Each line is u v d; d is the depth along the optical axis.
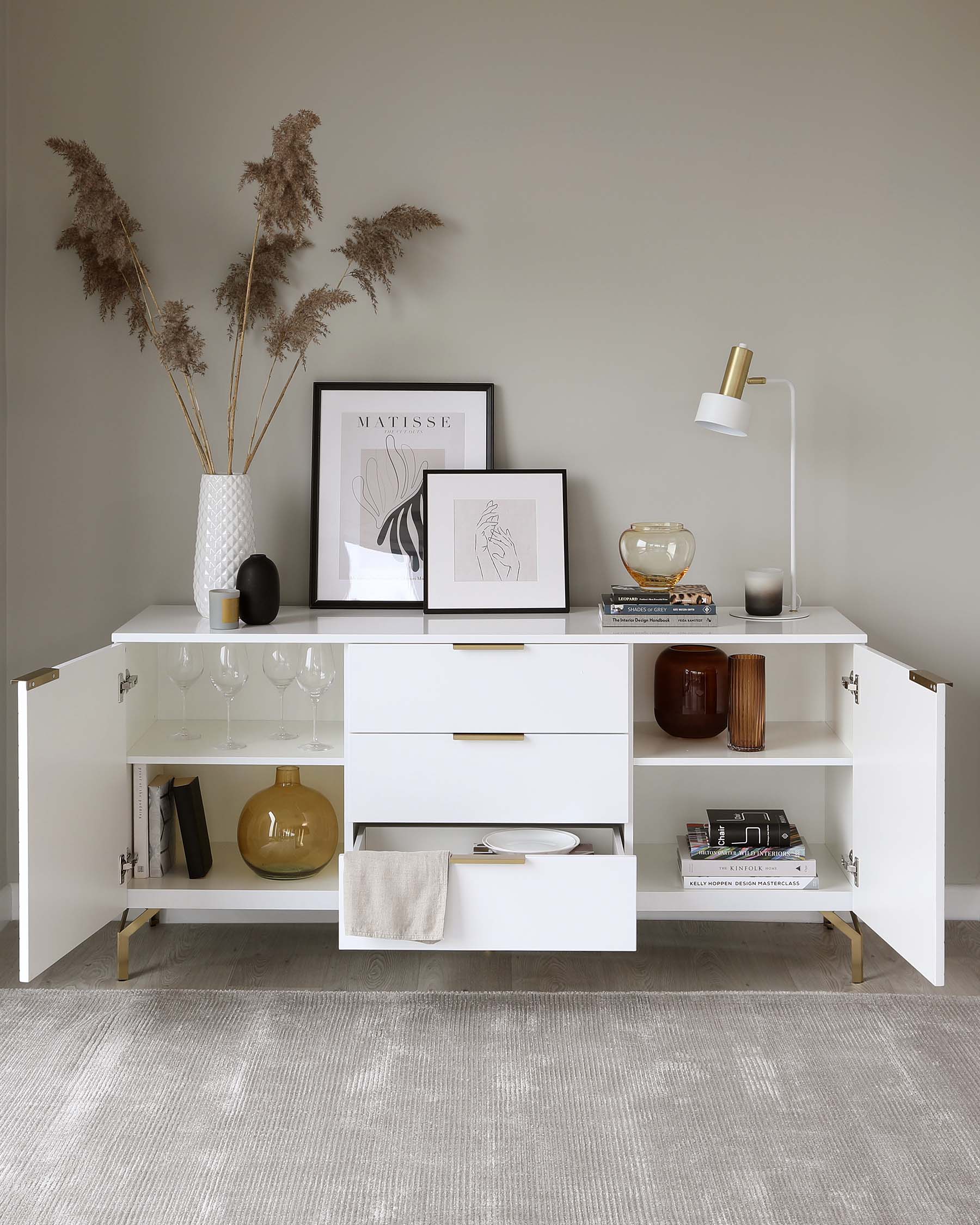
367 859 2.05
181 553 2.56
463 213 2.51
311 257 2.51
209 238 2.50
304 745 2.37
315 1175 1.55
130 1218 1.46
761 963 2.39
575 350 2.53
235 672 2.29
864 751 2.25
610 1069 1.84
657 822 2.62
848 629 2.26
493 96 2.49
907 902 2.02
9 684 2.58
